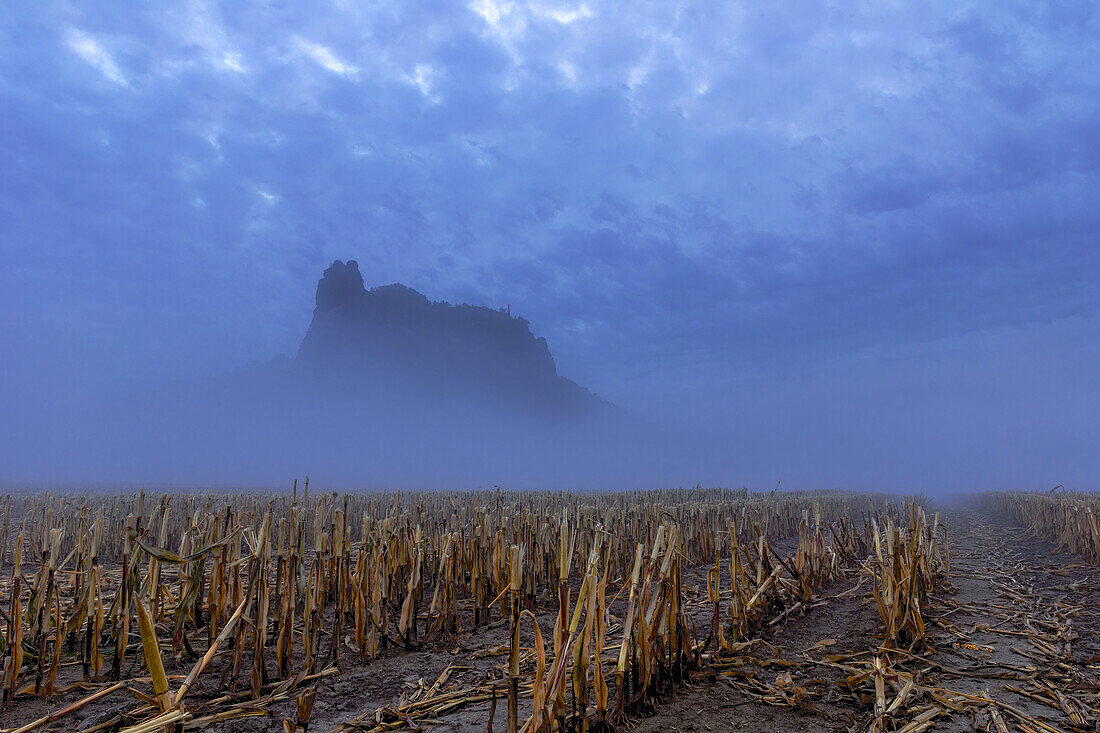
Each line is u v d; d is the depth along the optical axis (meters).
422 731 4.16
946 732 4.08
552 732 3.42
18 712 4.36
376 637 6.02
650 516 10.13
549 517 8.52
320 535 5.57
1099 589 8.73
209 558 6.18
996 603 7.95
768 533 14.37
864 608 7.40
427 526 8.32
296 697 4.76
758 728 4.13
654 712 4.35
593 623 3.79
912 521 7.37
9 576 9.06
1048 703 4.55
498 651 5.78
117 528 11.05
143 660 5.41
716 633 5.49
